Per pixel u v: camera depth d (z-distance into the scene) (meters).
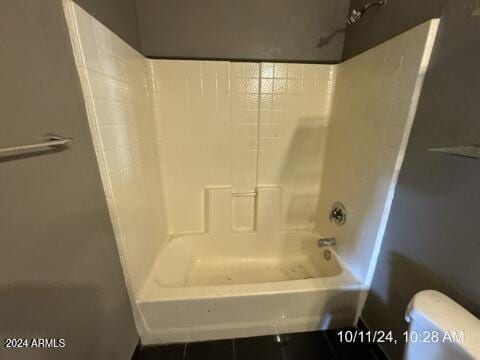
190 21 1.37
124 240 1.03
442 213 0.80
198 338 1.25
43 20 0.61
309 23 1.43
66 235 0.68
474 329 0.61
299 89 1.60
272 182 1.79
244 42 1.43
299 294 1.21
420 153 0.89
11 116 0.51
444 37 0.78
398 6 0.99
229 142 1.67
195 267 1.76
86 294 0.77
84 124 0.79
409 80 0.92
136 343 1.18
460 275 0.74
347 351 1.20
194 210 1.79
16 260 0.51
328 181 1.67
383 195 1.09
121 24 1.09
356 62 1.33
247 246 1.84
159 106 1.55
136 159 1.19
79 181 0.75
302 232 1.83
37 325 0.57
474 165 0.68
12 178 0.50
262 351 1.21
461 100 0.72
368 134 1.21
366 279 1.23
